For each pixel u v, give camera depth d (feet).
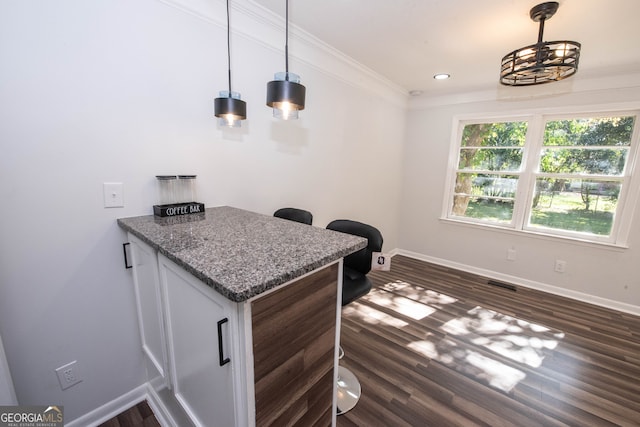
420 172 12.57
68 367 4.27
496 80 9.81
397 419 4.72
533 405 5.04
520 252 10.44
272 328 2.63
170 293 3.45
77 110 3.87
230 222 4.39
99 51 3.96
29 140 3.56
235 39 5.56
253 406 2.59
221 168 5.66
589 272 9.22
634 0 4.94
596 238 9.20
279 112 4.13
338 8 5.59
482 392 5.31
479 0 5.22
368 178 10.50
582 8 5.24
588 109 8.83
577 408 4.99
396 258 13.07
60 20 3.60
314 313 3.17
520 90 9.89
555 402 5.11
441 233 12.28
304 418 3.31
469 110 11.03
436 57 7.89
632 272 8.59
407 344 6.67
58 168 3.82
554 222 9.92
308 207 7.96
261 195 6.55
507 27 6.16
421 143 12.37
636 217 8.43
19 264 3.68
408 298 9.03
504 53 7.52
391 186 12.23
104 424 4.66
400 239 13.60
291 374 2.99
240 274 2.40
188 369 3.40
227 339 2.48
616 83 8.38
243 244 3.27
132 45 4.25
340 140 8.78
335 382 3.81
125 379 4.92
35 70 3.50
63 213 3.94
